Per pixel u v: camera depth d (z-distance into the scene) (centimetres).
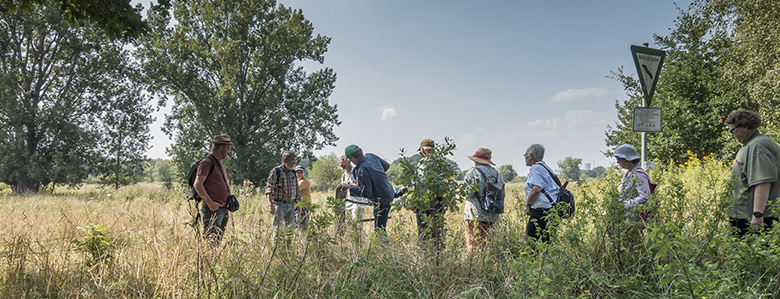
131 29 509
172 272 320
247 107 3247
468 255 385
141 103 3331
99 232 381
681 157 1475
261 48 3319
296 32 3359
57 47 2975
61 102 2950
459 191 405
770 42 1404
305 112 3419
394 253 367
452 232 415
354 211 632
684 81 1521
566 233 338
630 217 337
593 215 357
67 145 2998
